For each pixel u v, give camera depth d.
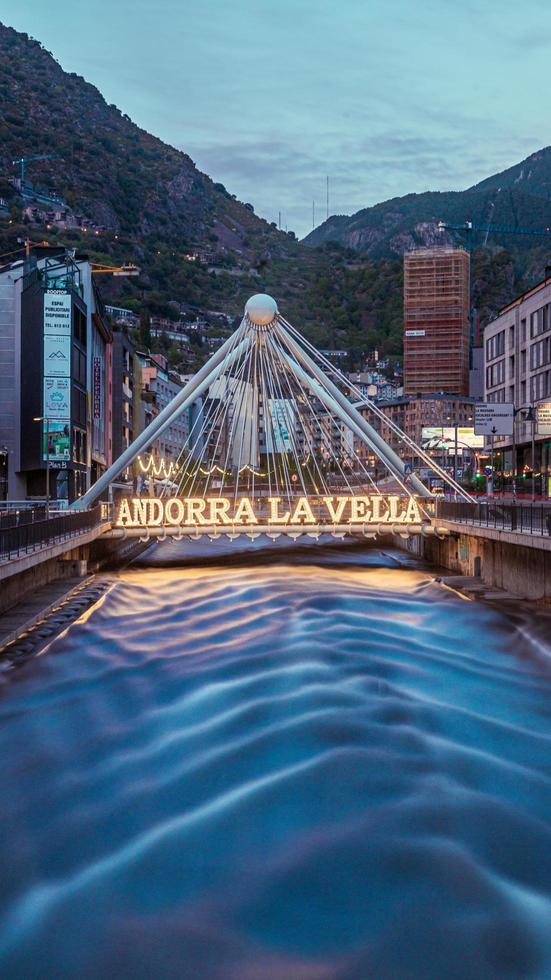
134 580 50.19
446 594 42.28
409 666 26.56
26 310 81.12
